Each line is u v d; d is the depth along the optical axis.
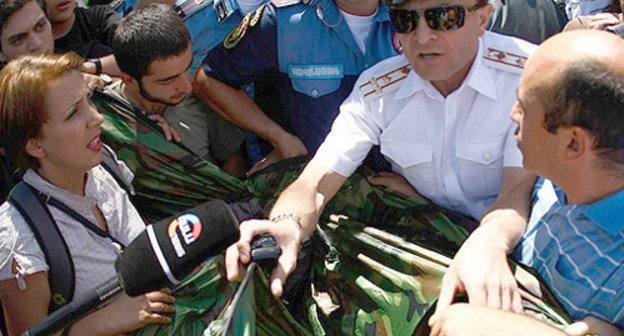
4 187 2.78
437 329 1.65
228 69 3.02
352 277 2.38
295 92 3.02
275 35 2.92
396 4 2.18
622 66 1.68
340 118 2.51
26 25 2.89
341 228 2.50
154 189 2.85
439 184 2.47
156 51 2.64
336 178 2.44
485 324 1.55
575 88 1.69
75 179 2.21
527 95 1.81
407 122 2.42
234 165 3.32
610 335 1.82
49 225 2.10
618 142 1.70
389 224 2.54
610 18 3.06
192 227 1.72
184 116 3.03
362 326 2.29
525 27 3.13
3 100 2.07
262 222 2.15
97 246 2.22
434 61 2.22
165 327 2.20
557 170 1.83
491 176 2.42
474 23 2.20
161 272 1.71
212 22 3.27
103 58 3.18
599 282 1.84
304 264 2.56
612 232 1.77
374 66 2.54
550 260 1.99
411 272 2.22
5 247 2.05
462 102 2.35
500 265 1.95
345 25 2.87
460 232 2.35
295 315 2.53
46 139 2.09
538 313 1.92
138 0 3.47
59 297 2.11
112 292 1.76
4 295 2.11
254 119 3.08
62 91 2.06
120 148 2.77
